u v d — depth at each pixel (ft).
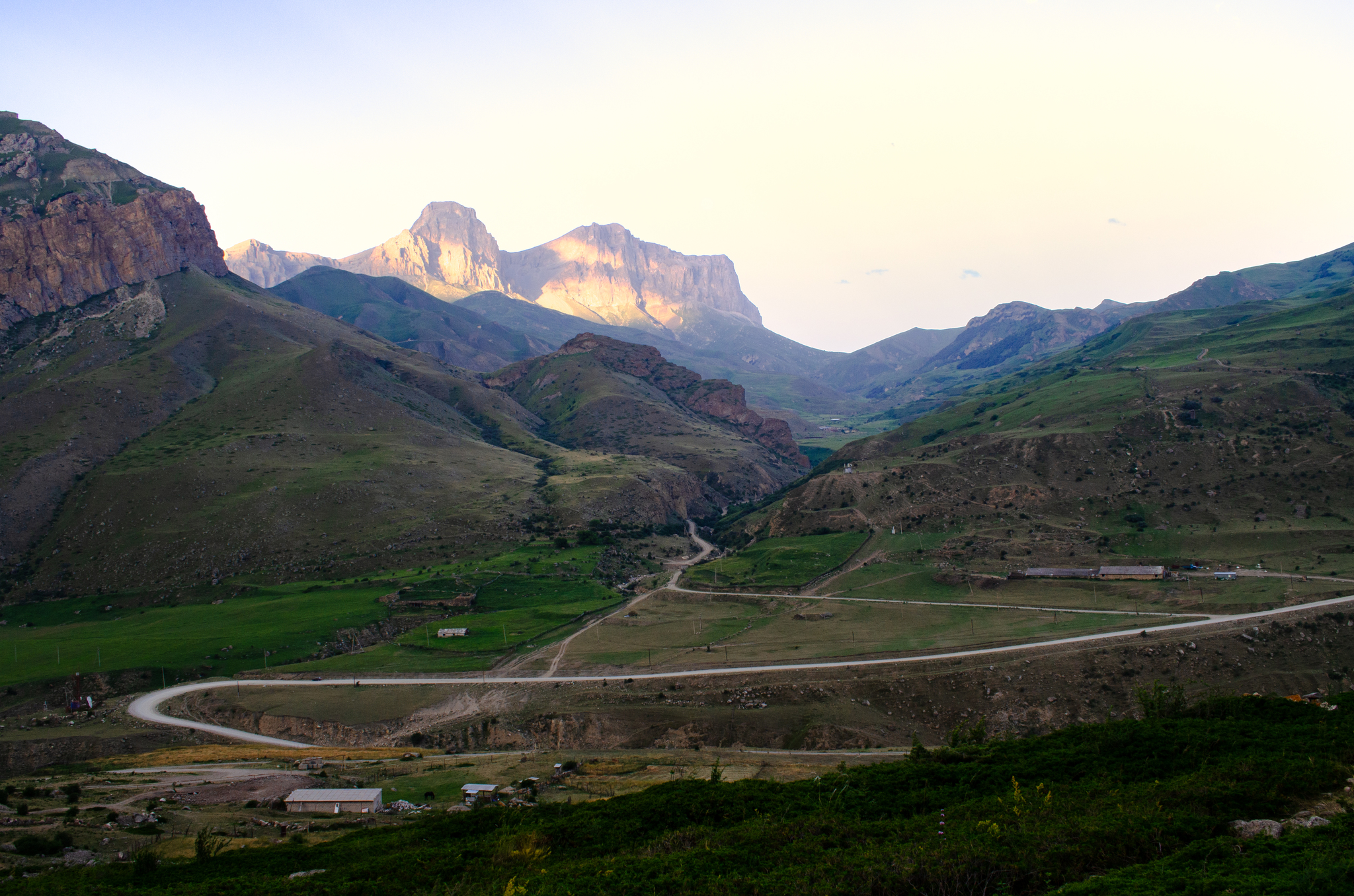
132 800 293.23
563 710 417.28
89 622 611.47
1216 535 564.30
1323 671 398.21
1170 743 221.25
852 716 397.39
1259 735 219.41
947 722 397.19
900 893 147.02
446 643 524.11
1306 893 120.16
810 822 192.13
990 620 490.08
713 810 220.64
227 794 305.12
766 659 459.73
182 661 513.04
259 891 182.80
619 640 517.14
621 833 211.61
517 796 286.46
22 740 410.93
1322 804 167.12
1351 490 574.56
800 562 649.61
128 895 183.52
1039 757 228.63
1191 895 126.00
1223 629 429.79
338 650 539.70
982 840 158.81
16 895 184.44
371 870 195.00
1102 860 149.28
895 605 538.47
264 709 440.04
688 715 404.16
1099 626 458.09
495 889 171.83
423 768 344.90
